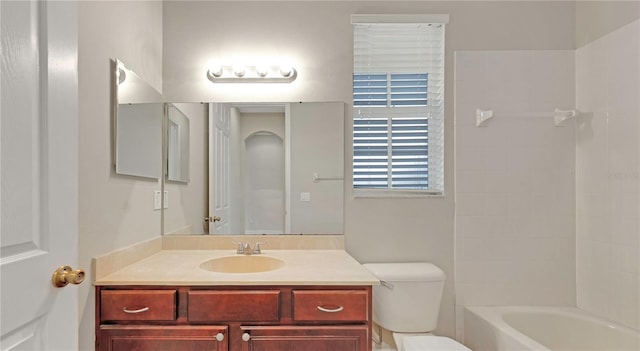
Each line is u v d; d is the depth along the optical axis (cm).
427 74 199
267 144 190
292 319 128
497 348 165
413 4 192
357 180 197
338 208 189
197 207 186
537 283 191
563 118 187
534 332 183
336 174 190
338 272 139
